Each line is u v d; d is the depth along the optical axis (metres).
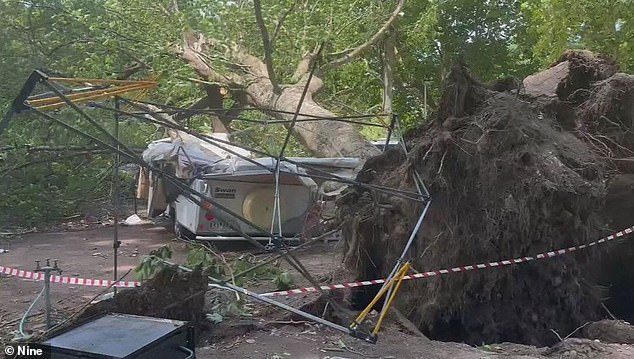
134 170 13.77
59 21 12.29
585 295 6.62
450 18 21.66
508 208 6.07
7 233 11.37
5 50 11.40
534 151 6.12
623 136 7.19
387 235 6.78
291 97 11.75
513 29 21.17
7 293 7.05
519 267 6.29
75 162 11.80
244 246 10.18
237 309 6.09
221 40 12.88
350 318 5.74
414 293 6.53
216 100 14.12
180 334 4.02
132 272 8.06
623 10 12.98
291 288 7.04
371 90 21.02
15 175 10.85
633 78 7.21
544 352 5.46
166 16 13.17
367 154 9.98
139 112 6.16
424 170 6.21
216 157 10.03
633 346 5.57
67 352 3.60
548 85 7.59
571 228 6.20
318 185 9.62
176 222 11.15
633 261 7.04
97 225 12.61
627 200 6.88
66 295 6.91
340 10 14.19
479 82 6.69
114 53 13.17
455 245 6.21
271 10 12.80
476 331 6.32
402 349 5.32
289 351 5.19
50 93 4.89
